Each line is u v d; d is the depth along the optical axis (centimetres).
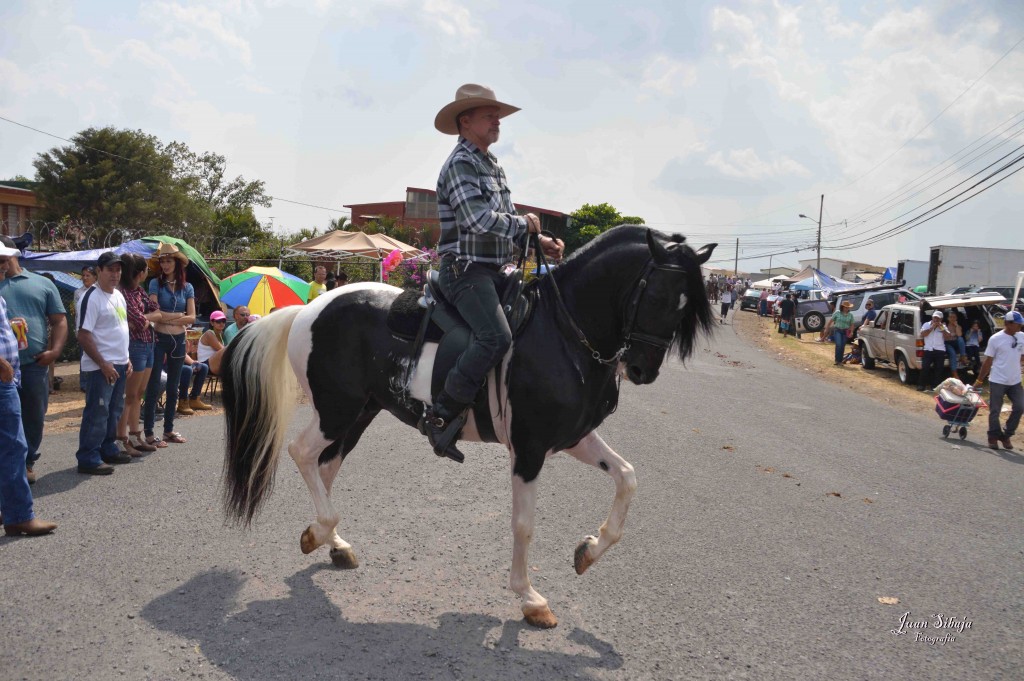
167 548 457
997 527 570
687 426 937
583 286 382
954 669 342
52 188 3441
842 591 427
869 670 338
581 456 409
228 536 481
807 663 342
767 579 440
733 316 4253
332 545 439
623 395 1188
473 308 368
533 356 374
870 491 660
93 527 491
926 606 411
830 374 1795
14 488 465
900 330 1672
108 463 655
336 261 2230
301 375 441
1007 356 963
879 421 1117
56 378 1143
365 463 678
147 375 696
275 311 453
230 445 441
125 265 669
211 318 991
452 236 388
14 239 1136
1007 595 432
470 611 384
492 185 382
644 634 365
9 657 326
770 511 579
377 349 417
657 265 361
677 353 377
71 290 1385
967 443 991
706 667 335
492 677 319
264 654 334
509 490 606
